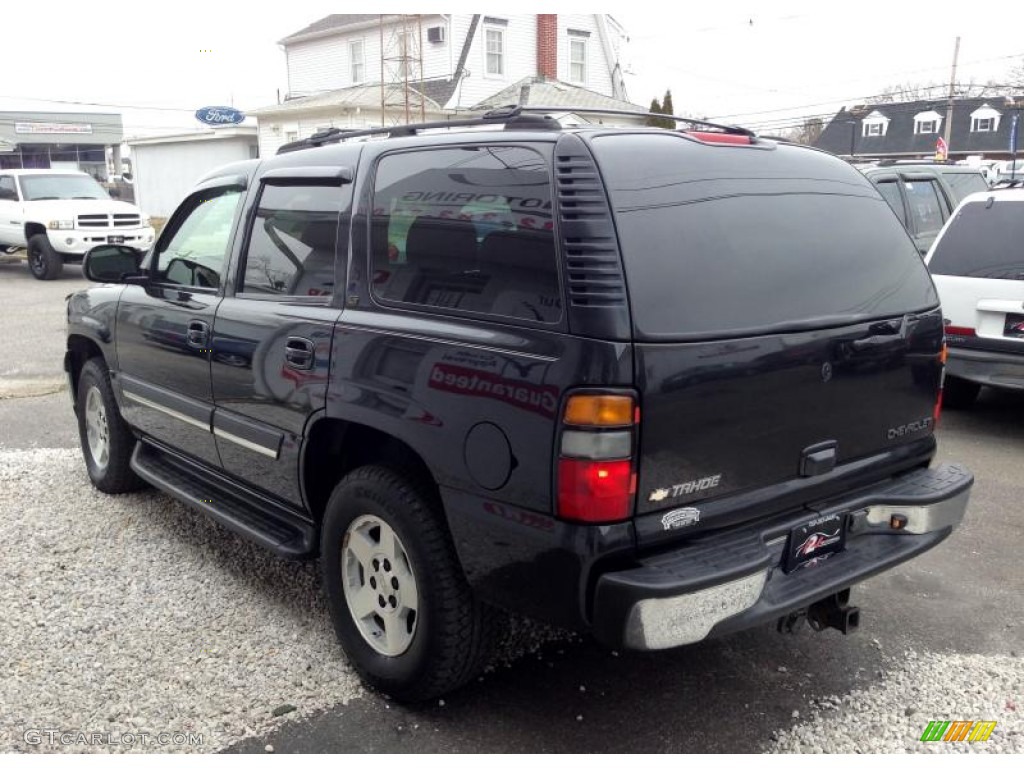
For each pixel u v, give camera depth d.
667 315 2.58
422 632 3.01
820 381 2.93
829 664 3.54
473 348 2.77
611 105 29.09
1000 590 4.21
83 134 51.47
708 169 2.90
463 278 2.91
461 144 3.04
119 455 5.12
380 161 3.31
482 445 2.73
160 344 4.36
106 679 3.34
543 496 2.60
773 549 2.89
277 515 3.83
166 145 36.81
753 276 2.82
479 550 2.78
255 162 4.05
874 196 3.44
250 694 3.26
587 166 2.65
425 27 30.31
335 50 33.22
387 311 3.13
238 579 4.19
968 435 6.75
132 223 18.02
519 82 28.78
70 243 17.11
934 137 55.44
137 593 4.04
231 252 3.95
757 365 2.74
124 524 4.84
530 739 3.03
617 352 2.48
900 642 3.72
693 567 2.59
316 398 3.30
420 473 3.12
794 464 2.91
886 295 3.23
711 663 3.53
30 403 7.64
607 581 2.53
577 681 3.38
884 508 3.23
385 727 3.09
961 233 6.57
